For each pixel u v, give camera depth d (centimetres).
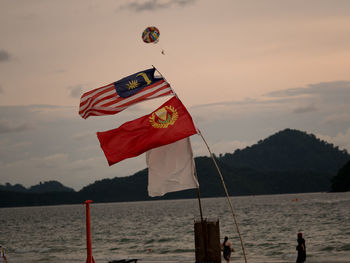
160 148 1577
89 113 1636
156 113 1547
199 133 1556
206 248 1583
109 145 1524
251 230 6600
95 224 11244
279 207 15750
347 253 3588
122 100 1614
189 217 12406
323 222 7338
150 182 1577
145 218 13325
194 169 1570
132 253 4469
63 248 5375
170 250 4569
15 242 6781
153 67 1641
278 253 3900
